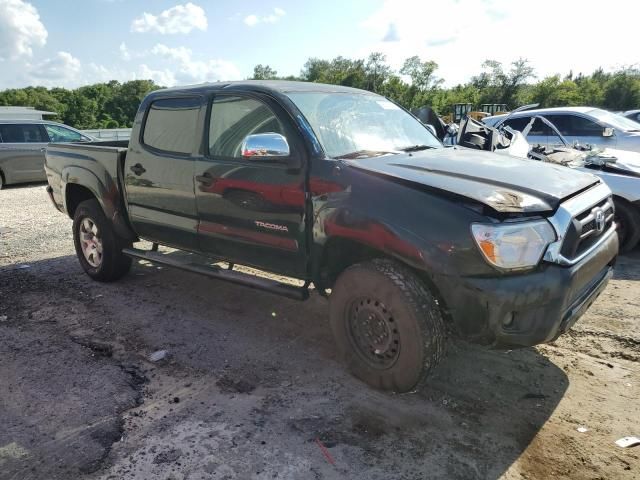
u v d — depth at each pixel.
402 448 2.69
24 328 4.25
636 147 8.79
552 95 66.88
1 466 2.58
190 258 5.99
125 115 104.00
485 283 2.69
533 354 3.70
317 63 101.44
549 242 2.75
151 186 4.42
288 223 3.46
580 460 2.58
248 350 3.81
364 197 3.06
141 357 3.74
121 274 5.27
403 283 2.91
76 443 2.75
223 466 2.55
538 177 3.18
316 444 2.72
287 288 3.63
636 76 65.25
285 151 3.28
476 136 5.70
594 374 3.41
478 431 2.82
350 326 3.28
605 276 3.38
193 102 4.15
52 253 6.52
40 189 12.46
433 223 2.80
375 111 4.17
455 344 3.85
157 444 2.73
